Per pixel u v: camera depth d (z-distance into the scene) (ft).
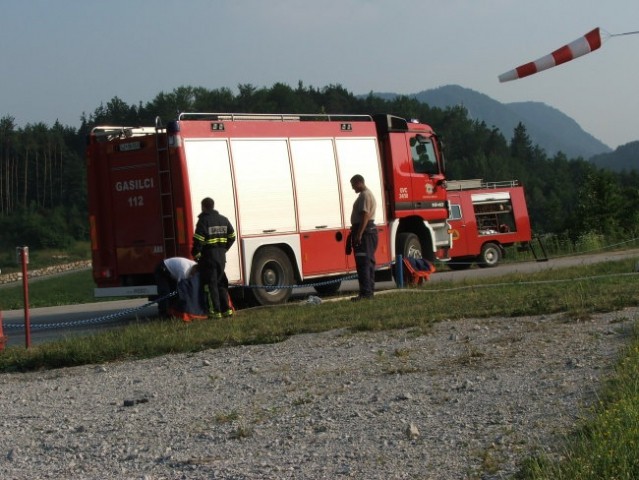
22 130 468.75
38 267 300.81
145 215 55.98
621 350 28.71
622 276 54.19
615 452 17.47
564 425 21.22
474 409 24.14
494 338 34.86
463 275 81.82
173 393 30.45
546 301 42.98
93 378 34.71
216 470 21.15
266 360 34.88
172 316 48.08
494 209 111.14
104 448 23.99
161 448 23.54
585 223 143.54
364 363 32.35
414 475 19.21
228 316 48.91
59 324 54.34
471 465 19.38
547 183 537.65
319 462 20.90
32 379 36.09
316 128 61.16
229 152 56.03
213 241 48.52
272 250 57.57
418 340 36.17
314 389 28.81
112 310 68.03
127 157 56.54
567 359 29.27
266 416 25.88
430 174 70.33
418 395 26.50
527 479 17.61
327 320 43.11
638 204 145.79
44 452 24.25
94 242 58.18
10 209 431.84
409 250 67.62
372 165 64.85
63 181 449.06
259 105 489.26
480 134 577.02
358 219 52.54
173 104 487.20
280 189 58.39
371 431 23.03
